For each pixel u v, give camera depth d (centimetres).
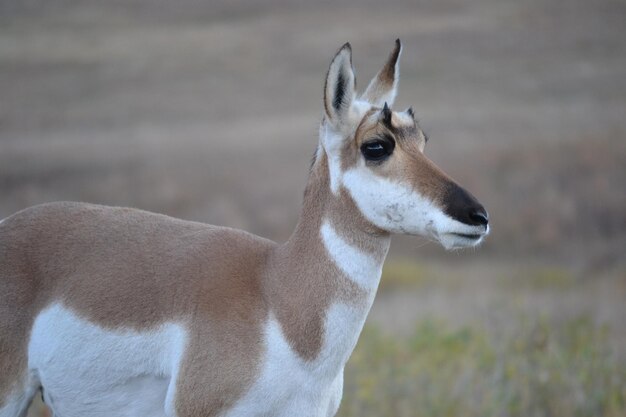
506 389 1853
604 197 6394
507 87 11750
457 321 2889
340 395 1244
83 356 1200
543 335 2038
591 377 1886
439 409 1855
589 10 17050
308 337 1159
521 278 4597
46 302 1218
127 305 1190
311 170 1242
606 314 2933
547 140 7900
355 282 1179
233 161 8194
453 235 1127
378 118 1170
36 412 1827
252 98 12519
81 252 1234
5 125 11225
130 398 1215
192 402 1155
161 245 1236
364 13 18225
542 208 6200
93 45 17250
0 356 1208
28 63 15800
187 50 16350
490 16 16962
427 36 15412
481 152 7500
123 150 9225
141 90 13450
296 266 1190
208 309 1165
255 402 1149
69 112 12044
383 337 2455
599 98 10738
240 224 6175
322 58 14850
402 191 1147
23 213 1287
